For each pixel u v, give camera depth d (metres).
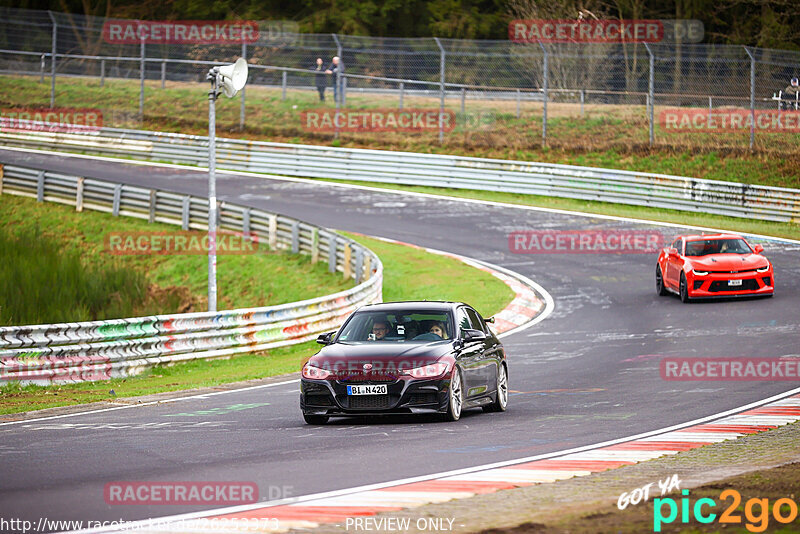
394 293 94.12
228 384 57.16
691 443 35.00
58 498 26.50
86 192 128.62
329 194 142.38
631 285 93.50
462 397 41.78
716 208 128.25
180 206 120.31
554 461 31.62
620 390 50.00
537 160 157.62
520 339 72.12
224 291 104.19
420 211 131.50
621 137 163.25
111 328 63.53
